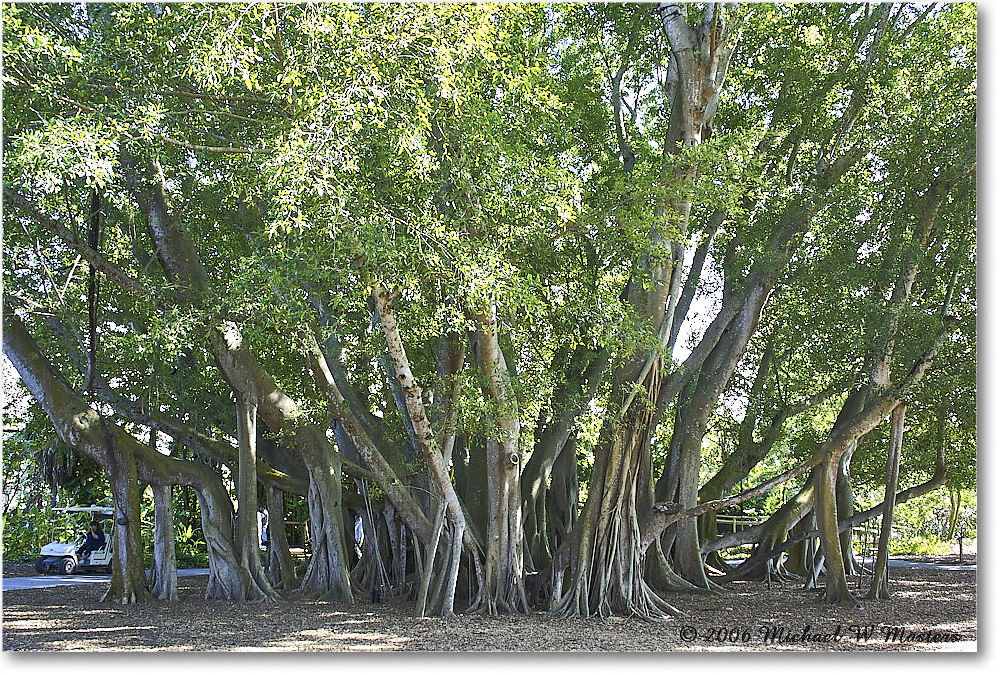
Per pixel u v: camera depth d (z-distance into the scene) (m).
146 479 17.81
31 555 29.94
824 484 17.59
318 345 17.55
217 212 16.83
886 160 17.75
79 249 15.62
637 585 15.96
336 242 10.83
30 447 28.48
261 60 11.21
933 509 37.69
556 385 16.78
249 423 17.69
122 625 14.46
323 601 17.61
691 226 18.64
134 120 11.49
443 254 11.64
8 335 16.94
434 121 12.04
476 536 16.25
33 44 11.15
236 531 18.53
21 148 9.86
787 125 19.86
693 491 20.19
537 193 12.09
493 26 12.24
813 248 18.14
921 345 16.41
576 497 20.27
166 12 11.62
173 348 14.37
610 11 19.55
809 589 20.12
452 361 16.84
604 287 15.03
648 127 22.19
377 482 16.62
